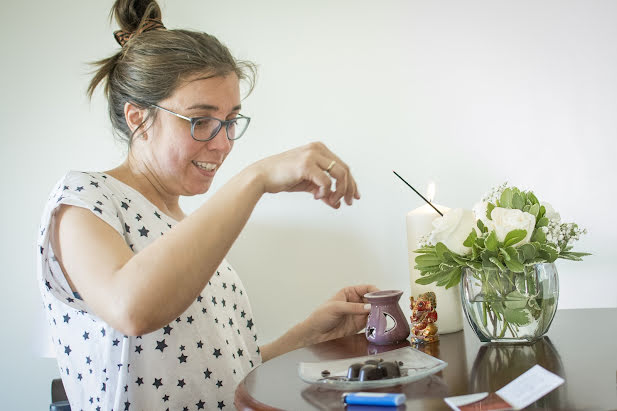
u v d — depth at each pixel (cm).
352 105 144
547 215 94
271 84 146
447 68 140
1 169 154
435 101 141
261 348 124
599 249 135
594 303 135
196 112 101
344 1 144
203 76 101
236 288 120
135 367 98
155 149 104
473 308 91
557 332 97
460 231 91
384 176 142
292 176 77
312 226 145
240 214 75
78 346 100
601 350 82
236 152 148
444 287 104
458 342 96
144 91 102
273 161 78
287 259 145
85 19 153
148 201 105
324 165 78
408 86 141
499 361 80
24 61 154
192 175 107
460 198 140
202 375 103
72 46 153
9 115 154
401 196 142
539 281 88
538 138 137
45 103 154
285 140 146
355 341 105
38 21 154
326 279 144
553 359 78
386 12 142
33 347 150
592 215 135
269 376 83
